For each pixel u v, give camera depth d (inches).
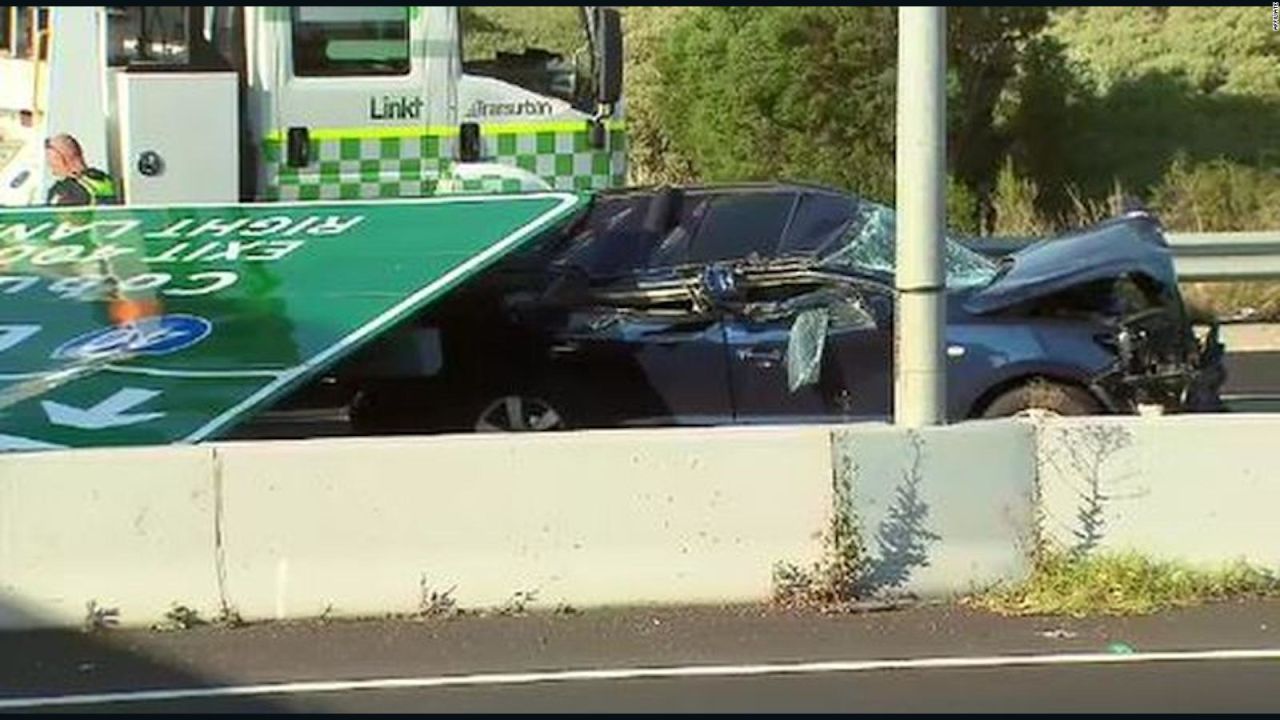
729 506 517.3
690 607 514.3
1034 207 1492.4
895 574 518.6
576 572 513.7
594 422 655.1
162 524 506.6
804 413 641.0
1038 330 629.0
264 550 508.4
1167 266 656.4
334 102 827.4
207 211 733.3
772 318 644.1
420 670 462.0
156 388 597.9
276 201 816.3
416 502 511.2
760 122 1560.0
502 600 511.5
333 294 645.3
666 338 647.1
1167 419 528.7
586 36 848.3
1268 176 1541.6
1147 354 634.8
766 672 456.4
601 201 688.4
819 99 1540.4
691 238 668.7
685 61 1615.4
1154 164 1674.5
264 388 597.6
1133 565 518.0
